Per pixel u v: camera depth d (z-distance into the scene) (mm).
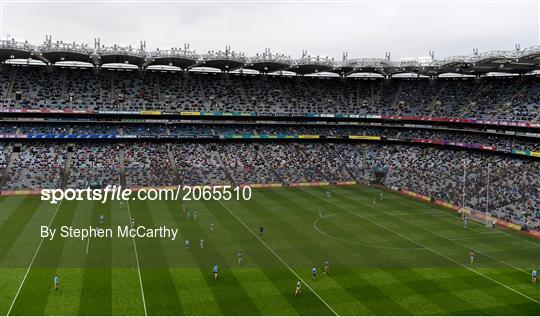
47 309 38875
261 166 106125
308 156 112750
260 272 48906
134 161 100062
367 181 106750
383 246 59281
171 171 99000
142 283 45000
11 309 38719
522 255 57344
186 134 109125
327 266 49281
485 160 94875
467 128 103750
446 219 74750
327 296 43250
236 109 112250
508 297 44250
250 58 108312
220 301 41438
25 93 101312
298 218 72438
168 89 112938
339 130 118750
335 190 98188
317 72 120000
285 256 54312
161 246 56750
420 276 49094
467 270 51344
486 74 111438
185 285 44812
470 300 43312
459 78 117188
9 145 97625
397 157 110625
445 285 46812
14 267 48312
